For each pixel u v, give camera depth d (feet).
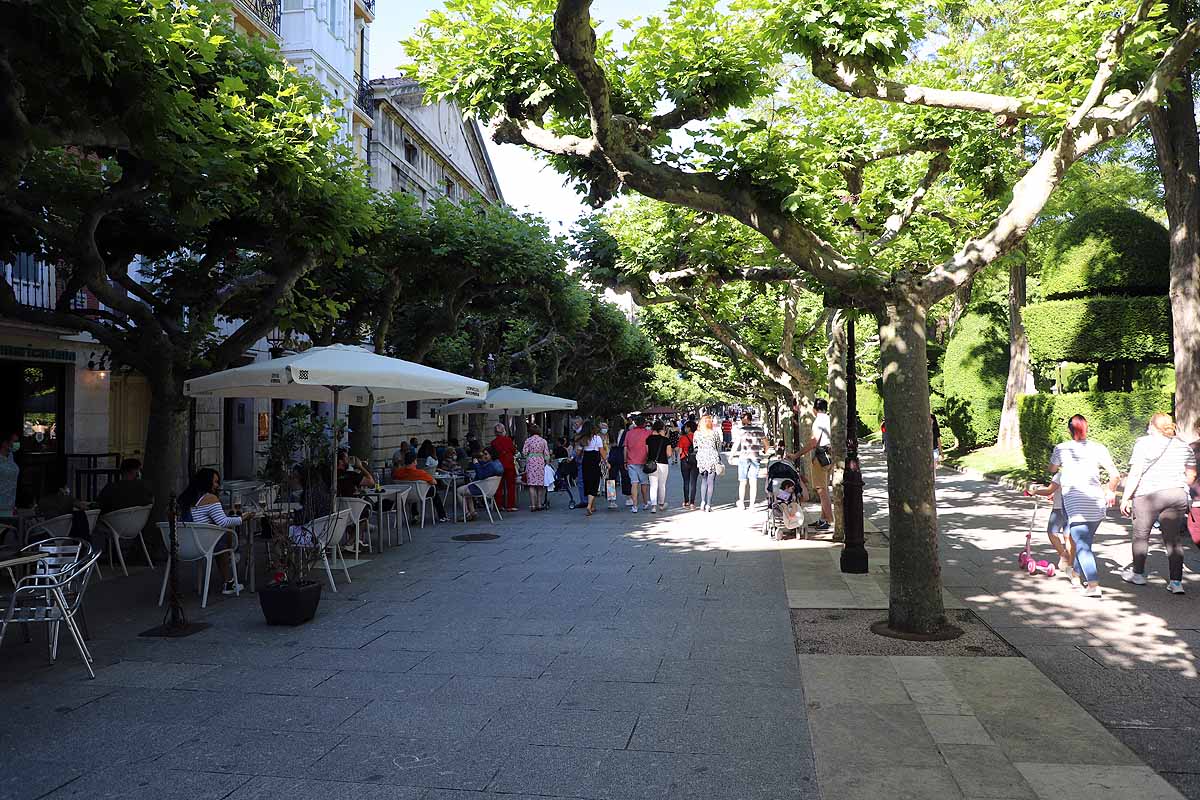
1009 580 28.99
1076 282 59.36
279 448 29.12
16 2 17.69
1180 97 46.91
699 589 28.58
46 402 48.70
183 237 38.60
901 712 16.06
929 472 22.27
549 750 14.56
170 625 23.75
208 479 28.71
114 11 20.15
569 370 114.62
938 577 22.26
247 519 29.40
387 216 48.73
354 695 17.71
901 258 41.78
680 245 37.32
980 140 35.53
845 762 13.71
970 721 15.49
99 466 50.83
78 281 35.60
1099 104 26.99
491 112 26.71
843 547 34.58
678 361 91.40
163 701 17.43
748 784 13.06
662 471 55.31
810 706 16.56
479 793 12.89
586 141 25.12
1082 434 26.78
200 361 35.58
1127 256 57.72
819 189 28.66
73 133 21.89
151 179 27.84
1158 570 30.19
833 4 24.02
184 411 36.29
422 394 39.75
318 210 34.88
